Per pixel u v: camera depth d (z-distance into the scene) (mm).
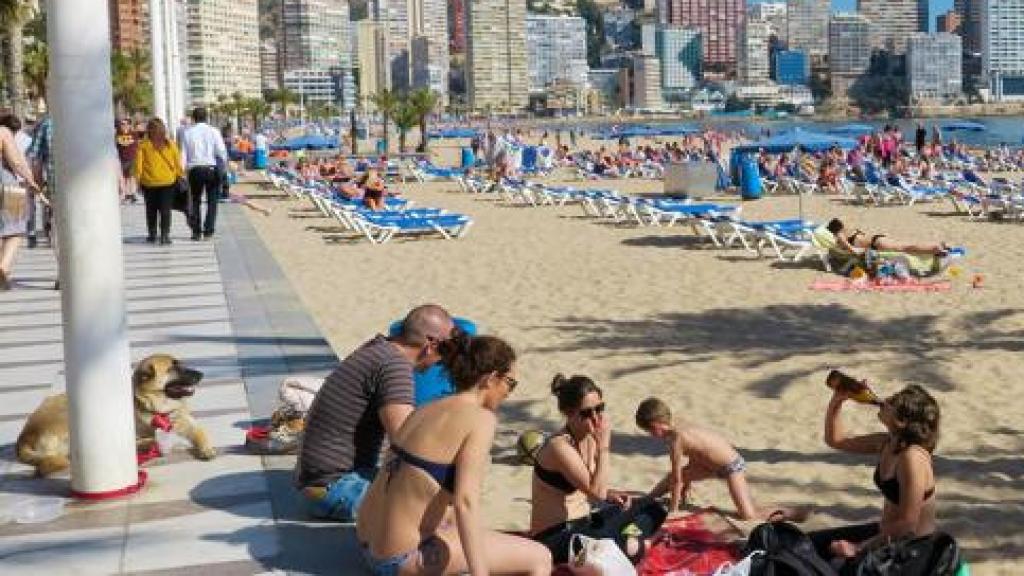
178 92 33938
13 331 11523
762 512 6633
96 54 5809
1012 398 9391
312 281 16672
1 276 14156
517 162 45281
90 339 6141
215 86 173125
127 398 6328
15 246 14336
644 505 5828
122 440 6309
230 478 6609
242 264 16578
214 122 144750
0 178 14039
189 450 7133
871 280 16047
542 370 10672
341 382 5879
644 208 24141
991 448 8047
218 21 175250
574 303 14531
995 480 7336
